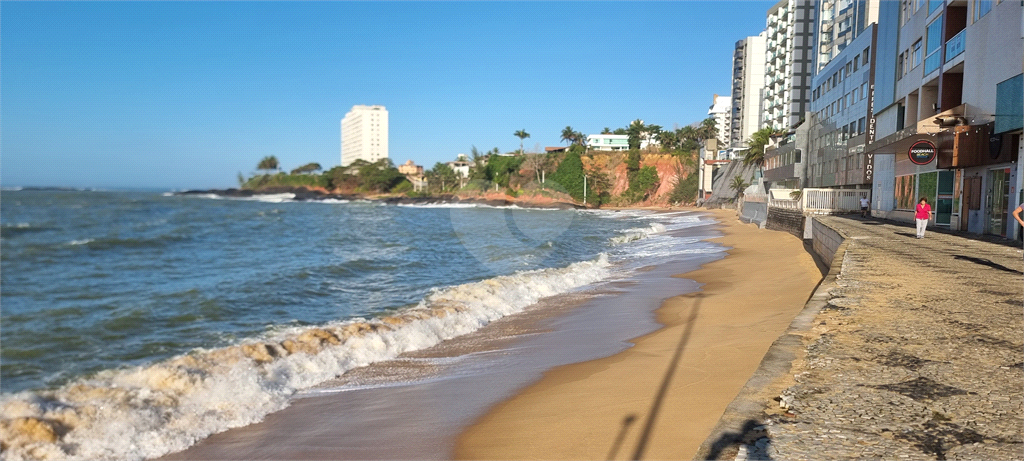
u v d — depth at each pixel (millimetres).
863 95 39250
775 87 96500
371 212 78562
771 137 80875
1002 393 4309
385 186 125375
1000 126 18703
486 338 10664
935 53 26328
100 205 114000
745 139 110000
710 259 21672
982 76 20922
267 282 18969
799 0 87375
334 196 152250
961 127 21625
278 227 55406
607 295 14547
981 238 18797
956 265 11750
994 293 8609
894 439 3479
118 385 7668
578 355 8766
